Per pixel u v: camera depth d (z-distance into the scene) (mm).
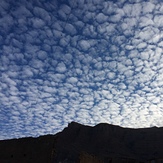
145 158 90188
